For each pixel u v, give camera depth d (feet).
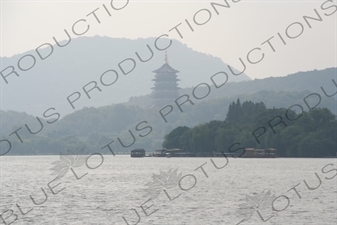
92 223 434.30
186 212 479.82
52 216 465.06
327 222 438.81
